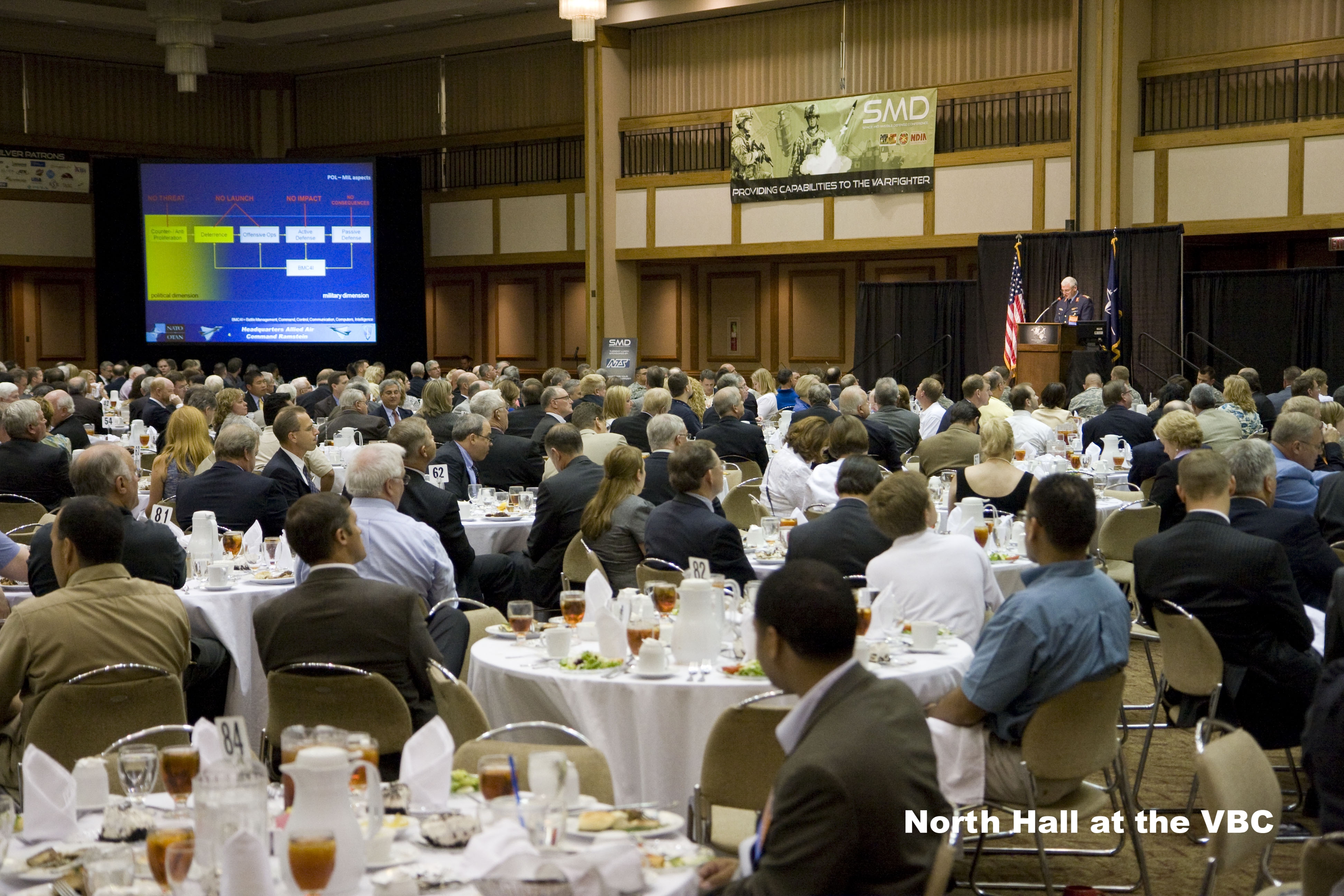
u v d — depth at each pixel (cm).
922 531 457
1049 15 1720
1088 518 368
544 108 2169
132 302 2158
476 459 809
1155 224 1662
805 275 2027
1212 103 1644
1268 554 434
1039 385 1470
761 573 599
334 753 224
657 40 2036
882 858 218
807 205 1877
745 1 1877
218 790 223
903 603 448
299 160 2080
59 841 261
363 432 821
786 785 221
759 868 222
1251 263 1708
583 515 605
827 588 238
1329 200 1541
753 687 375
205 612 530
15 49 2158
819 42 1898
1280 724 436
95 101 2247
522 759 308
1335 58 1554
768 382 1468
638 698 380
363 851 227
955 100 1772
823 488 721
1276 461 592
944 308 1742
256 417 1191
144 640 402
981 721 373
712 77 1991
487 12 2084
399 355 2144
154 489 770
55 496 821
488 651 429
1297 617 432
